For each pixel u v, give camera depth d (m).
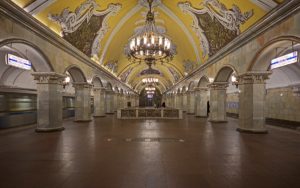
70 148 5.65
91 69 13.54
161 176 3.60
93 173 3.73
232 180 3.44
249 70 8.12
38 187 3.14
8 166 4.11
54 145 6.02
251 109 8.30
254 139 7.04
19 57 9.59
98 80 15.95
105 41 14.12
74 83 12.59
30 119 11.48
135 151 5.33
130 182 3.34
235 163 4.36
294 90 11.34
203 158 4.71
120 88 25.84
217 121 12.45
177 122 12.77
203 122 12.76
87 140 6.80
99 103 17.08
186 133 8.34
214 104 12.61
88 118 12.96
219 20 10.00
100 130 9.13
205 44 13.13
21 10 5.92
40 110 8.40
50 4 7.29
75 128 9.78
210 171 3.86
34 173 3.72
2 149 5.52
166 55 10.70
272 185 3.24
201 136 7.64
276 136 7.63
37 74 8.23
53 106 8.60
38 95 8.39
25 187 3.14
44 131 8.36
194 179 3.47
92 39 12.26
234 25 8.98
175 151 5.35
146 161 4.46
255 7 7.21
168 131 8.89
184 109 23.30
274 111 13.29
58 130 8.80
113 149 5.54
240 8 8.05
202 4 10.06
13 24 5.88
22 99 11.27
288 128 9.67
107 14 11.32
